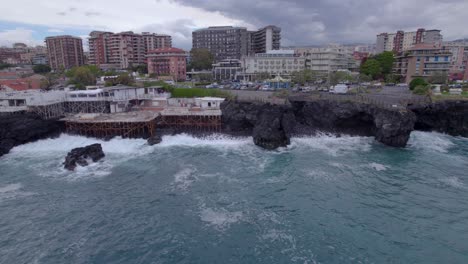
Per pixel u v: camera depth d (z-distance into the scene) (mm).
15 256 32719
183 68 175000
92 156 59719
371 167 55281
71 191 47281
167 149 66875
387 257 32156
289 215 40156
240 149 66688
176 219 39500
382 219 38969
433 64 133500
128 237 35969
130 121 72000
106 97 84688
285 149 66250
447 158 59812
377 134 70750
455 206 41906
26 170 55875
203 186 48406
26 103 76688
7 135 67625
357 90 97812
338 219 39094
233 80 169125
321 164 57000
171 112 77438
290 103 75938
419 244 34188
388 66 148875
